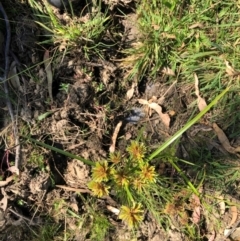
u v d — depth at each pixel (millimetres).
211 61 570
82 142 563
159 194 551
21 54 576
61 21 579
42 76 567
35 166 557
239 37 568
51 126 563
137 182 487
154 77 580
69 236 565
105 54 574
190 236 556
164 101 578
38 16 576
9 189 558
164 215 558
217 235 561
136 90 580
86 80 567
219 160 564
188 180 528
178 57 571
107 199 565
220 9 574
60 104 563
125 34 585
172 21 565
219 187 562
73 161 567
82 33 558
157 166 561
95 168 482
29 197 562
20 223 560
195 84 569
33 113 564
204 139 568
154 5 571
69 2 560
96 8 573
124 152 569
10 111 562
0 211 555
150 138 572
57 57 568
